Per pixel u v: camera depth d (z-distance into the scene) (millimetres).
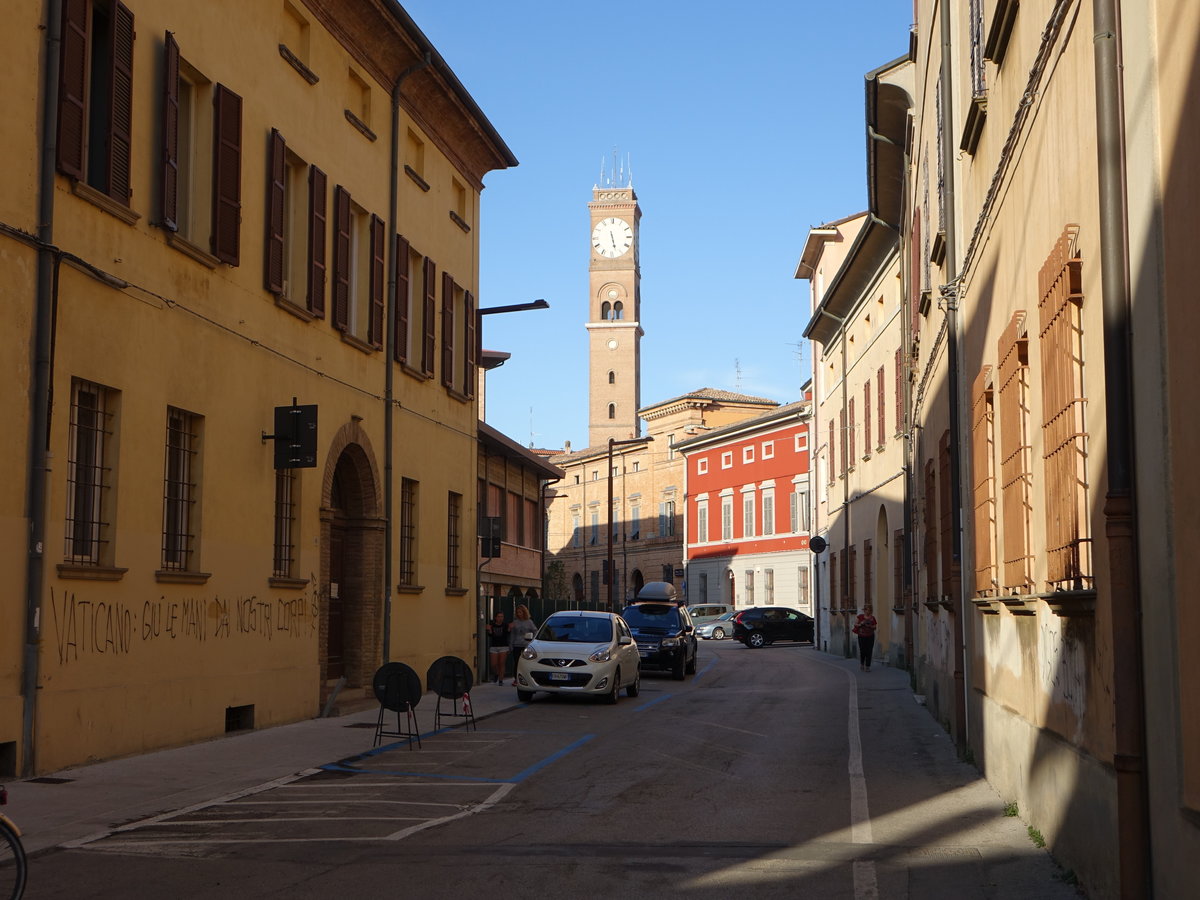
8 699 12430
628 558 87688
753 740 17391
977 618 13438
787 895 7930
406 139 25281
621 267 120875
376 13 21828
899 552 34031
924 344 20531
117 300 14391
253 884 8195
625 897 7863
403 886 8148
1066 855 8289
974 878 8367
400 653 24219
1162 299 5898
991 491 11836
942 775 13500
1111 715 6938
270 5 18641
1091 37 7156
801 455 64125
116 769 13508
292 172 19984
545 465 42625
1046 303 8602
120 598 14367
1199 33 5230
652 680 32094
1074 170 7711
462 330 28531
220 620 16828
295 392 19375
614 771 14094
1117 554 6477
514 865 8828
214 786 12641
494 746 16594
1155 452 6039
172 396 15625
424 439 25750
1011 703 11047
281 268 18750
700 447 75500
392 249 23641
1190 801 5570
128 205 14633
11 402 12523
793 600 64438
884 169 27562
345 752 15609
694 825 10531
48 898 7812
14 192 12617
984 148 12180
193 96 16688
